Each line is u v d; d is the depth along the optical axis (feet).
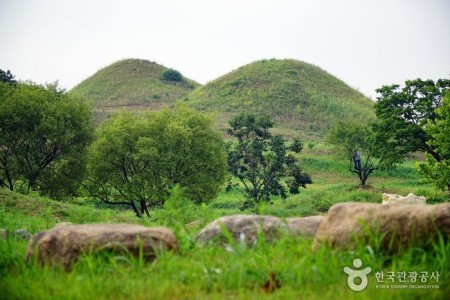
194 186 124.67
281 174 142.31
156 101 347.15
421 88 141.90
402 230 20.25
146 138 118.73
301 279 18.58
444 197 130.41
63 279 20.31
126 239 22.21
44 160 122.21
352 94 333.83
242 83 334.44
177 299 17.61
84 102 131.64
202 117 130.82
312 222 26.50
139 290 18.39
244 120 146.10
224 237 25.17
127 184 120.16
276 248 21.47
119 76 393.09
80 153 123.03
